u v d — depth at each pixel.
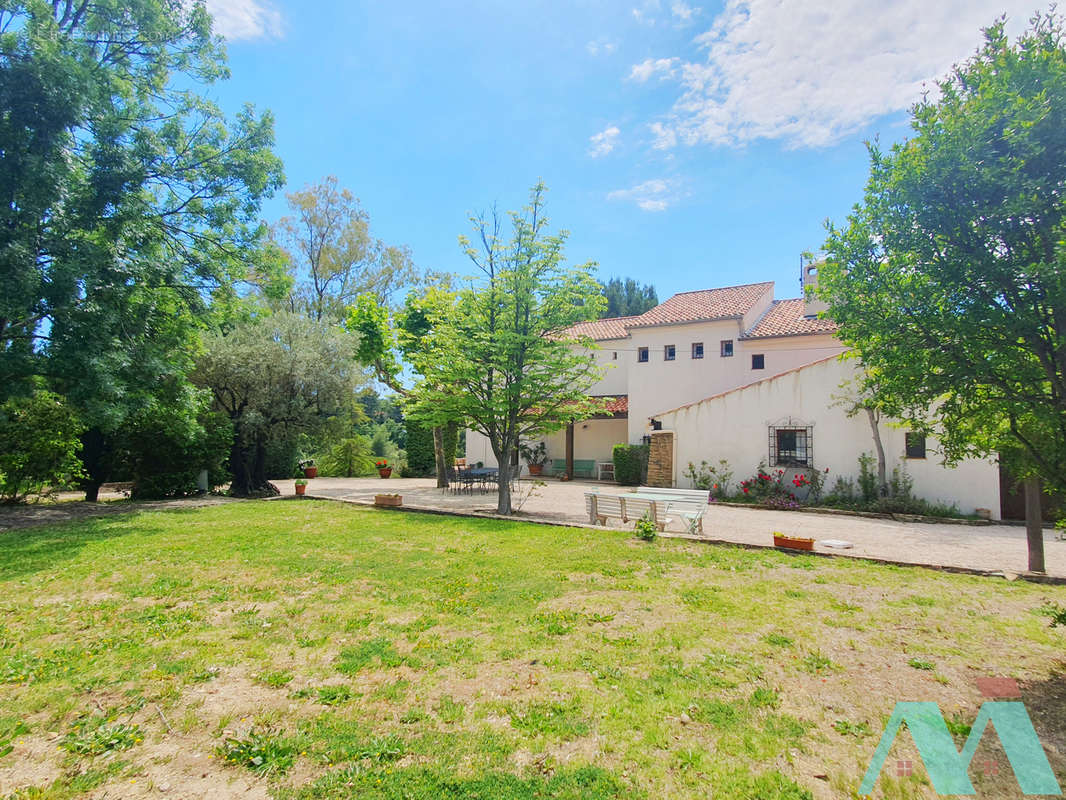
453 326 14.20
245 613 5.38
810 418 15.88
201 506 14.03
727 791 2.72
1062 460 3.92
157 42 12.33
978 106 3.71
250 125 13.50
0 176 8.88
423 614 5.48
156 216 11.84
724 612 5.57
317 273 33.69
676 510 10.93
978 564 8.36
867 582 6.80
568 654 4.46
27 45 9.02
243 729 3.25
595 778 2.79
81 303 9.75
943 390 4.07
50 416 13.06
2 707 3.47
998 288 3.82
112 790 2.66
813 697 3.76
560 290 13.70
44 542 8.91
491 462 28.78
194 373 15.93
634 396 23.34
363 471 30.42
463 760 2.95
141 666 4.13
